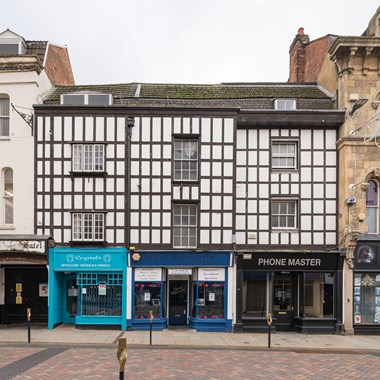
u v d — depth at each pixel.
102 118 14.16
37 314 15.24
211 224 14.12
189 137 14.21
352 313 14.09
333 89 15.33
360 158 14.20
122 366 6.41
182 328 14.30
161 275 14.08
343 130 14.36
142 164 14.15
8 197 14.35
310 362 9.70
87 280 14.04
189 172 14.32
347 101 14.34
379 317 14.19
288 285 14.75
